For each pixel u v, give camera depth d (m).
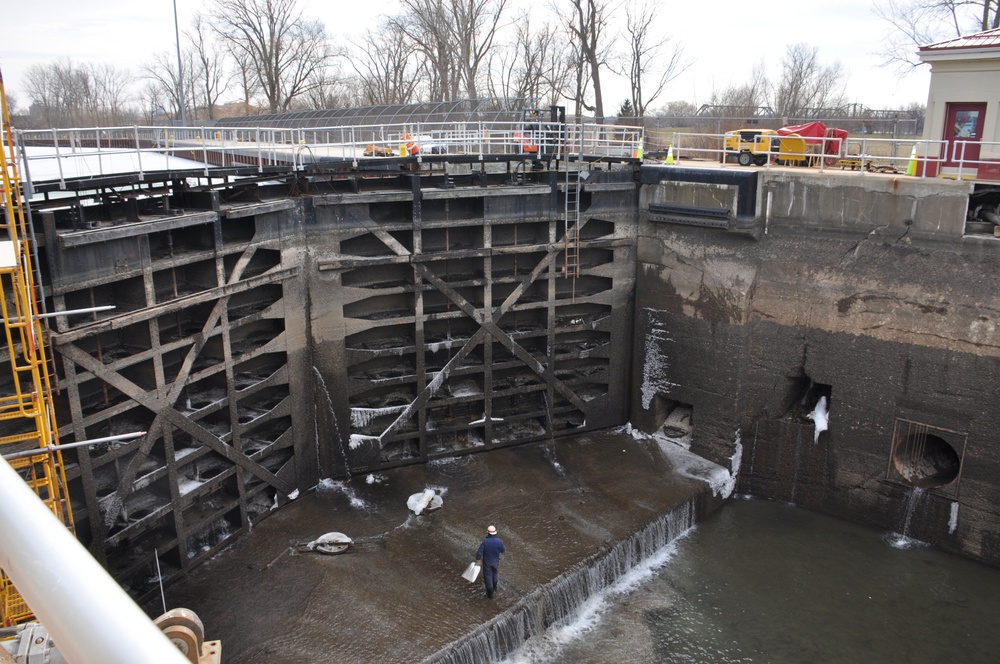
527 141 28.72
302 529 22.48
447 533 22.27
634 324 28.98
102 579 1.81
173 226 18.88
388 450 26.73
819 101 63.59
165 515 20.14
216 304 20.61
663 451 27.86
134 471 18.69
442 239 26.69
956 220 21.75
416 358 26.00
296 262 23.00
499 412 28.42
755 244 25.20
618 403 29.67
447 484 25.28
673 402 29.36
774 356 25.69
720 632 20.00
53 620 1.75
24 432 15.78
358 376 25.73
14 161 14.22
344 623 18.44
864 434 24.45
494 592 19.48
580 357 28.59
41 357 14.41
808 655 19.28
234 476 21.89
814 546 23.77
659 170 26.88
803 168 26.41
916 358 23.06
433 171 25.06
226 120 45.53
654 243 27.67
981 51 22.41
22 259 14.38
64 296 16.83
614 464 26.81
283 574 20.34
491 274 26.67
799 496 26.16
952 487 22.97
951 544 23.30
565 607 20.28
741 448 26.72
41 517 2.07
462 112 33.88
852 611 20.86
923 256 22.47
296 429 23.81
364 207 24.12
